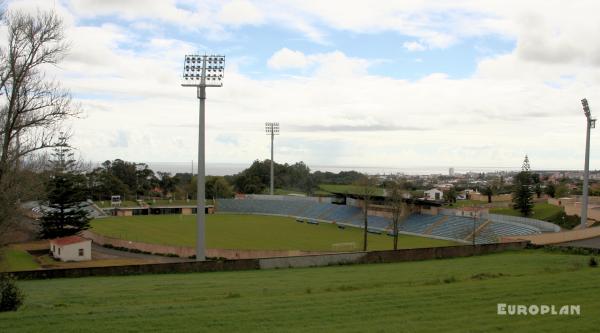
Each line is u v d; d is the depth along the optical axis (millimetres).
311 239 84938
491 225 84188
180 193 165625
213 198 154625
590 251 40719
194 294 23297
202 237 51188
